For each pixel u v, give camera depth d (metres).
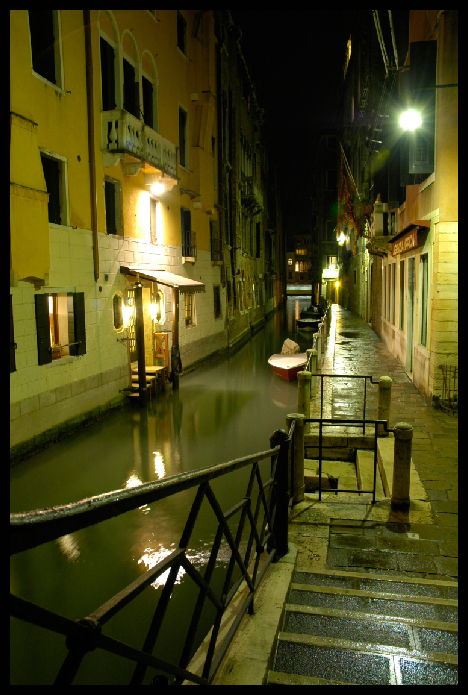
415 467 7.34
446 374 10.55
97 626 1.22
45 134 10.81
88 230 12.80
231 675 2.54
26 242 9.55
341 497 6.54
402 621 3.38
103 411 13.65
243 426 13.20
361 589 4.24
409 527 5.55
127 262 15.18
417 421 9.76
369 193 23.03
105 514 1.37
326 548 5.09
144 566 6.41
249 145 38.03
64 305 12.12
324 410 10.86
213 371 21.81
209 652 2.35
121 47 14.24
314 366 14.54
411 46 10.31
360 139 30.59
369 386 13.30
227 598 2.64
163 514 7.88
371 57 22.50
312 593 3.97
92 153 12.76
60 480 9.44
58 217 11.78
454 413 10.32
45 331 10.81
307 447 9.27
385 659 2.91
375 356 18.56
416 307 12.98
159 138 15.77
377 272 25.73
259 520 7.65
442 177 10.16
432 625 3.34
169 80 18.58
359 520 5.73
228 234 30.78
